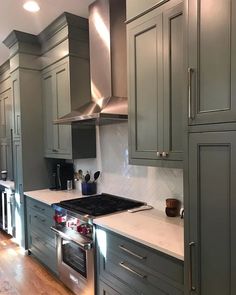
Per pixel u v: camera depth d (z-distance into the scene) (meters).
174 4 1.69
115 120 2.50
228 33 1.14
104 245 2.05
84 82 2.96
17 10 2.63
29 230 3.40
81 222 2.26
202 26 1.24
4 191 4.18
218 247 1.20
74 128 2.95
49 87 3.28
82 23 2.87
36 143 3.48
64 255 2.62
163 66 1.78
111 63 2.42
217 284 1.22
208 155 1.23
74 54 2.88
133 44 2.01
